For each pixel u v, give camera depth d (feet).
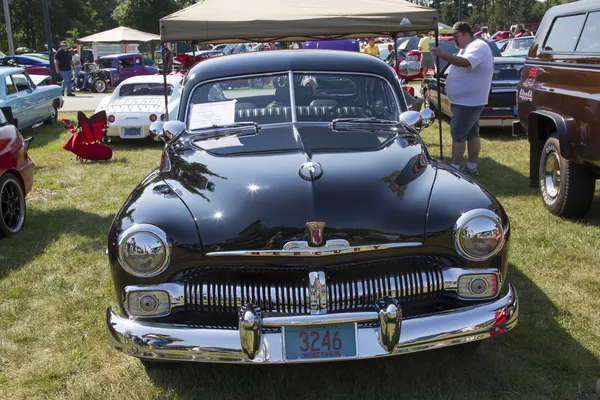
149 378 10.63
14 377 10.89
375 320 8.83
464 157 28.68
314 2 21.79
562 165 18.02
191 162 11.29
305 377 10.50
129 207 9.89
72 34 191.01
